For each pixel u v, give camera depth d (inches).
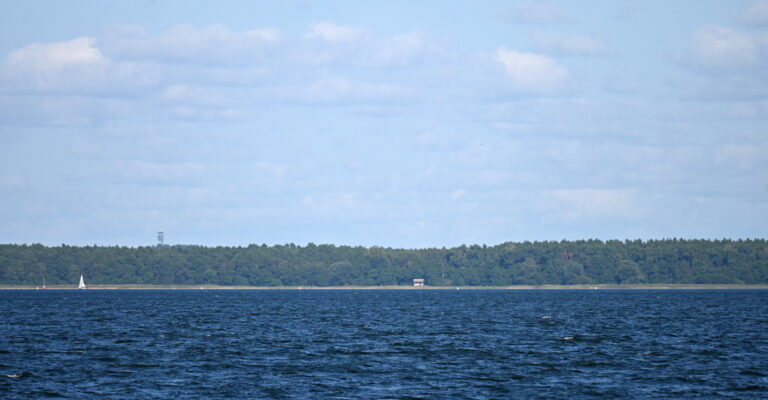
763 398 3243.1
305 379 3690.9
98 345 5098.4
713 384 3540.8
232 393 3353.8
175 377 3742.6
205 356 4512.8
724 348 4881.9
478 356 4503.0
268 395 3316.9
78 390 3408.0
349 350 4817.9
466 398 3253.0
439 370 3959.2
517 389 3437.5
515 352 4699.8
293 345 5118.1
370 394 3331.7
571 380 3654.0
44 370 3934.5
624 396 3289.9
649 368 4008.4
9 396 3277.6
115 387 3476.9
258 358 4424.2
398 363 4210.1
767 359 4345.5
